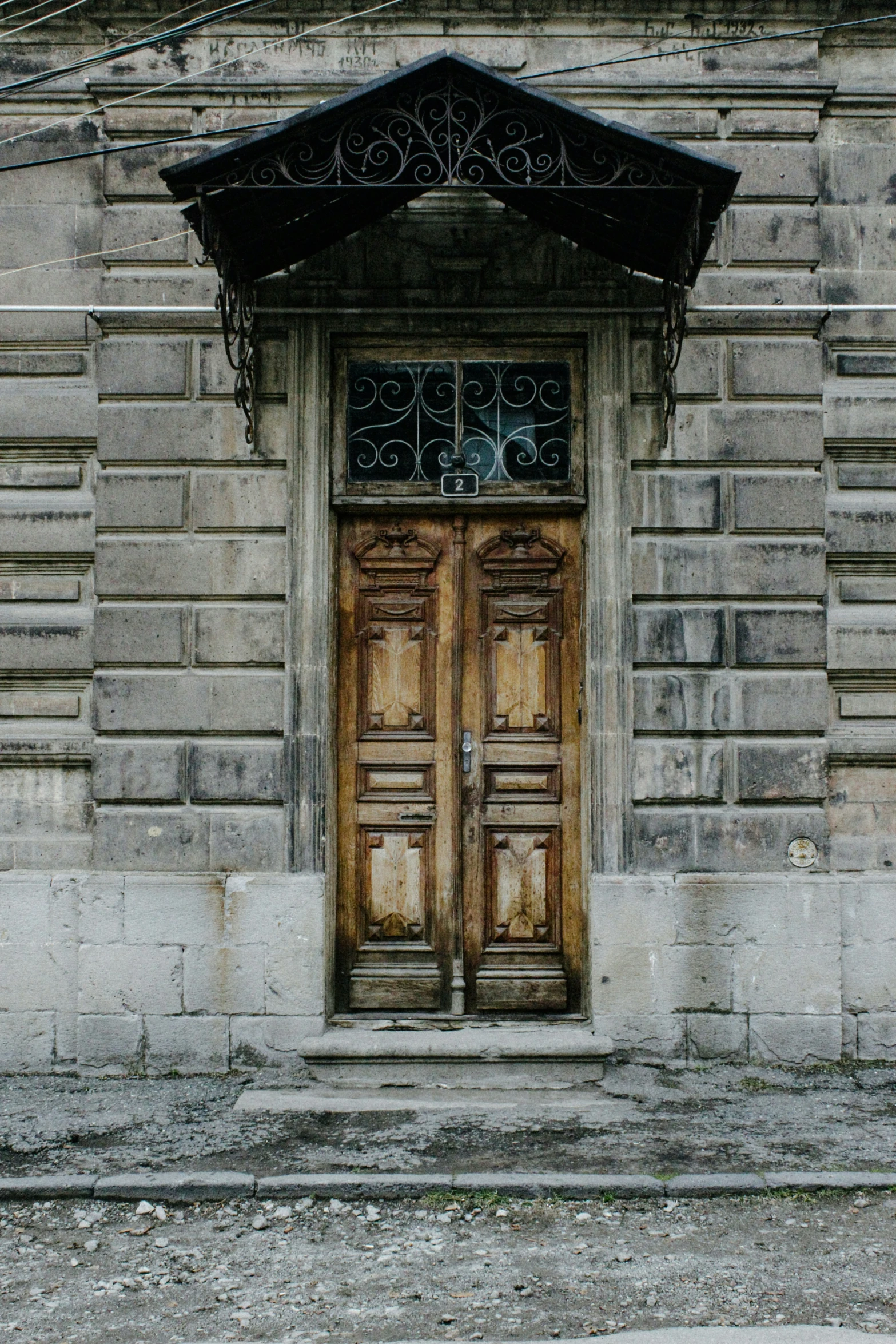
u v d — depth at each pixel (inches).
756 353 256.4
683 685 251.4
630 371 255.3
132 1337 149.9
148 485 254.1
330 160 208.5
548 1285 162.2
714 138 259.4
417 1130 213.6
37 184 264.7
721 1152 202.4
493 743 259.0
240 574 252.4
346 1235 177.5
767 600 254.1
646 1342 145.2
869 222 265.6
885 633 259.1
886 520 259.9
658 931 246.1
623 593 251.1
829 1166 197.0
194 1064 244.8
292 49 259.9
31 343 262.1
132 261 258.2
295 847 248.2
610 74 259.0
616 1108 224.7
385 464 259.4
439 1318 153.6
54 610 260.5
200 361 255.9
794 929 247.0
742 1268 166.7
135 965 245.8
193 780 250.1
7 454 261.6
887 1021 251.4
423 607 260.8
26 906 251.6
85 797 256.7
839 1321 152.0
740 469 255.6
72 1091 235.9
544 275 256.5
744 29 260.5
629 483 253.6
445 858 256.7
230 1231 179.0
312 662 250.4
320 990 245.3
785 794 250.8
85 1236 177.8
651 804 251.1
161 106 259.9
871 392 262.2
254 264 244.5
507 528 261.3
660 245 235.8
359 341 260.4
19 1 260.8
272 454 254.1
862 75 266.4
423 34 259.8
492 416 260.5
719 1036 245.8
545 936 256.7
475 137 204.4
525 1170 195.0
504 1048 236.7
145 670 252.4
